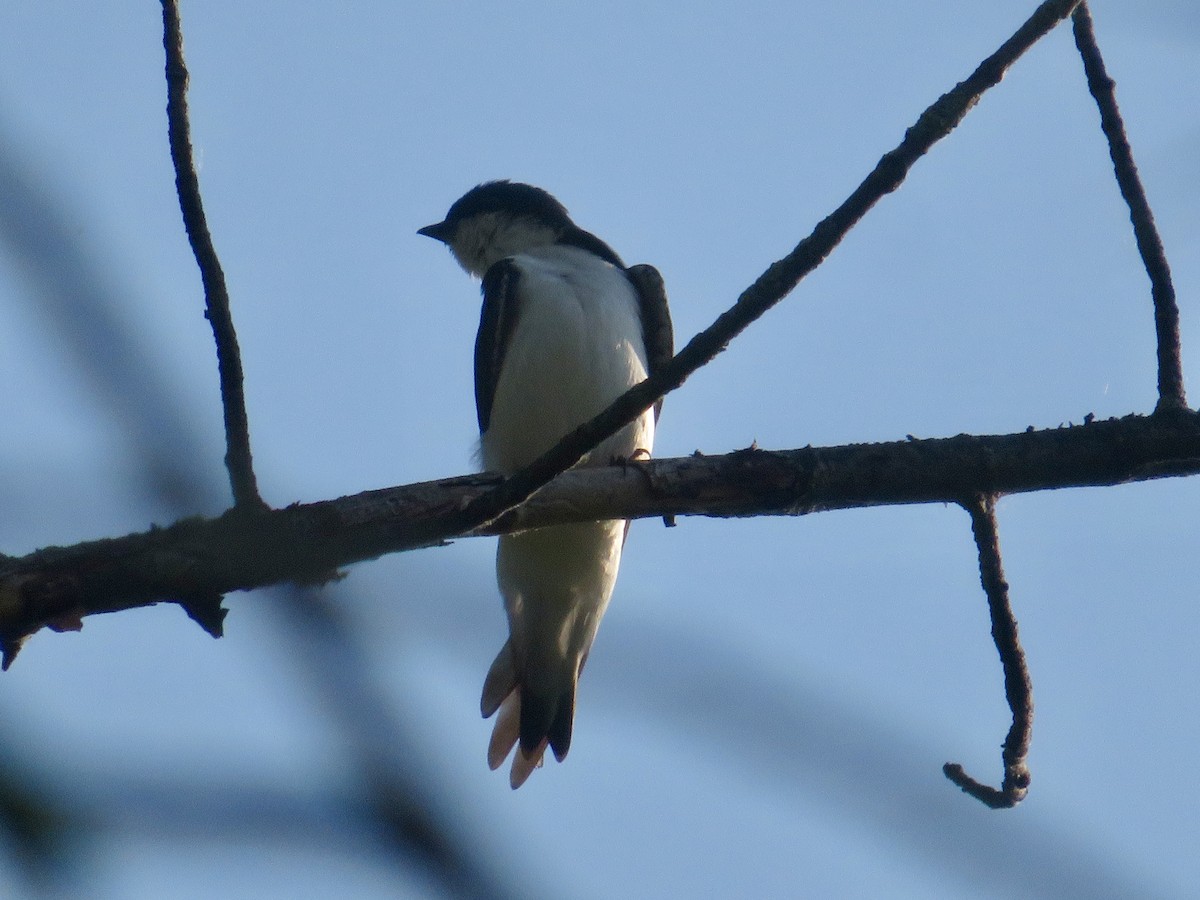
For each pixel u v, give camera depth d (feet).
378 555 22.24
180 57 22.06
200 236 21.45
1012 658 25.94
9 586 20.66
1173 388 26.73
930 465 26.20
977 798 25.86
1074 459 26.21
